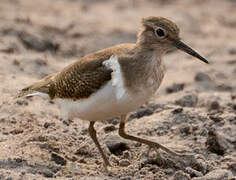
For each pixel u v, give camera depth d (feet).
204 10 89.04
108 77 35.14
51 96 39.78
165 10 87.56
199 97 52.85
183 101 50.85
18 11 76.95
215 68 64.28
